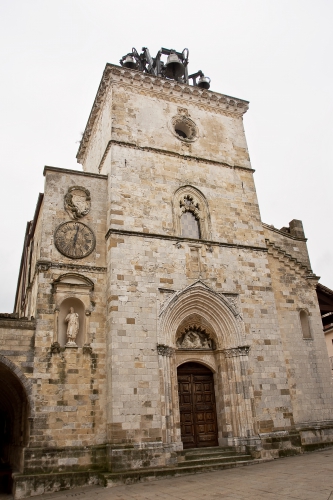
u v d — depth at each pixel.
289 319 27.95
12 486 20.45
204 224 27.45
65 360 21.70
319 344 28.23
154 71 34.78
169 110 29.86
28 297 29.56
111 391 21.03
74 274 23.38
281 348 25.89
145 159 27.16
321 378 27.30
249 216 28.98
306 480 15.35
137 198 25.83
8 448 28.78
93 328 22.91
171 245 25.31
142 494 16.16
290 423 24.27
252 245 27.97
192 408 24.25
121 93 28.62
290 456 23.20
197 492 15.51
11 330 21.25
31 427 20.03
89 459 20.30
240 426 23.17
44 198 24.75
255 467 20.44
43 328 21.84
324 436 25.66
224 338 25.11
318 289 31.45
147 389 21.66
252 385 24.09
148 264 24.28
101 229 25.41
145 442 20.67
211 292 25.14
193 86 30.92
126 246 24.17
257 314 26.08
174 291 24.31
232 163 30.36
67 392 21.20
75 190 25.64
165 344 22.91
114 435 20.31
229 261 26.70
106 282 24.06
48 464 19.69
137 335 22.50
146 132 28.22
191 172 28.41
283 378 25.14
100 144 30.72
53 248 23.84
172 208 26.67
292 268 29.52
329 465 18.20
